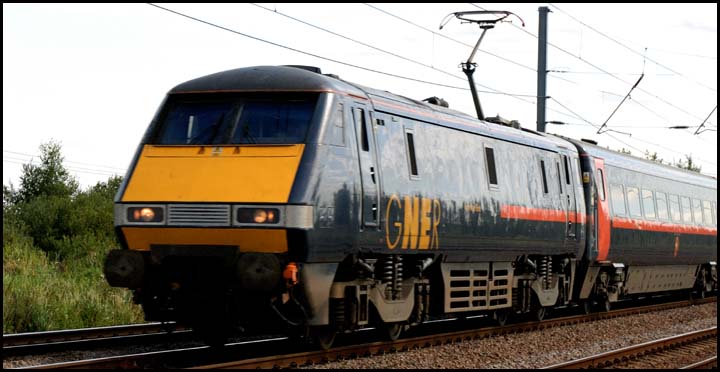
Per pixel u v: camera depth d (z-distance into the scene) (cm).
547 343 2052
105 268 1593
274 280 1509
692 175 3722
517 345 1978
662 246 3253
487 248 2130
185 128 1648
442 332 2245
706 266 3859
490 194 2136
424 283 1945
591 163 2725
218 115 1645
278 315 1577
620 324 2577
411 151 1855
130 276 1579
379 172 1730
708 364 1738
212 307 1602
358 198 1652
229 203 1530
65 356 1683
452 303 2052
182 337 1986
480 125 2152
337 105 1634
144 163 1620
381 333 1902
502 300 2256
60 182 5319
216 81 1680
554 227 2455
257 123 1617
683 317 2900
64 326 2214
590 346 2044
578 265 2712
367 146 1706
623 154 3094
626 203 2961
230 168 1564
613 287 2936
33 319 2148
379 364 1620
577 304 2848
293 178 1529
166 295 1617
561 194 2519
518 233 2261
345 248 1620
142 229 1579
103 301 2431
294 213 1502
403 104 1864
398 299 1855
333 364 1595
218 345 1714
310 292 1564
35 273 3034
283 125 1606
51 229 3953
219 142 1609
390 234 1755
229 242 1540
